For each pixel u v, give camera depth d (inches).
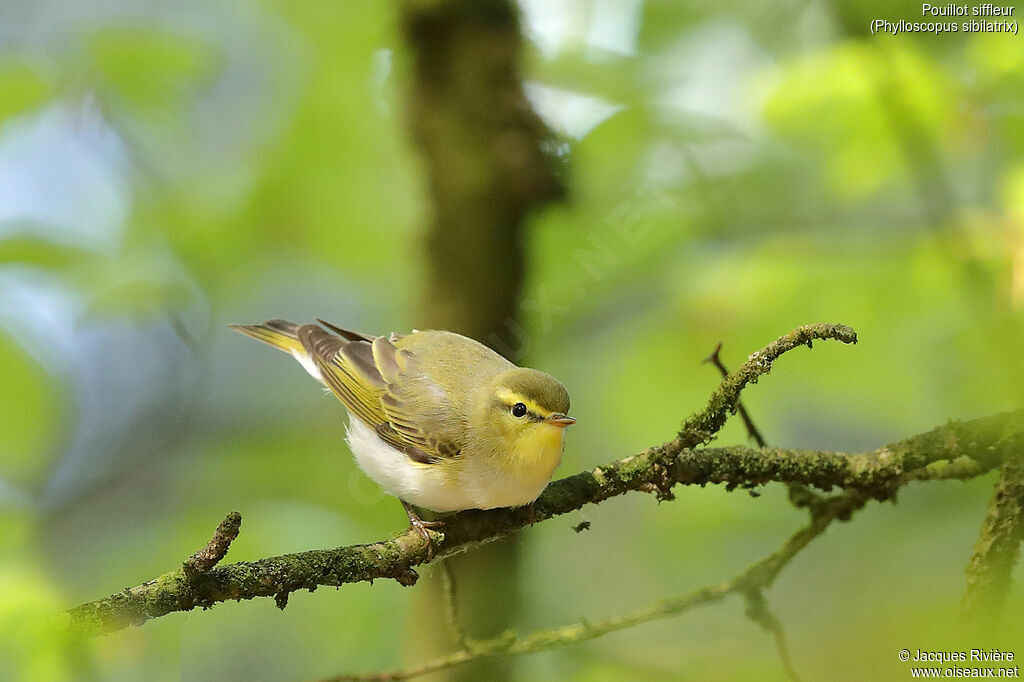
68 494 557.6
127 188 476.4
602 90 436.5
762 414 458.9
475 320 423.8
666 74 457.7
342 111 479.5
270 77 526.0
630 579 500.7
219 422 593.6
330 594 454.3
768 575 312.5
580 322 482.0
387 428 343.3
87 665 248.4
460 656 311.6
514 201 423.5
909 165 388.5
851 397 436.8
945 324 410.9
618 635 400.2
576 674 363.6
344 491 470.6
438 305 428.1
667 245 467.5
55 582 281.9
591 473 307.4
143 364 614.9
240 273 502.9
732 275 423.2
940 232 377.1
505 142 424.2
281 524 409.1
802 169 468.1
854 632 239.6
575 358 491.8
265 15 502.0
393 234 506.3
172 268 477.4
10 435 401.4
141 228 471.5
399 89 444.5
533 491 311.3
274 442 486.6
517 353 429.4
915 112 384.5
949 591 241.8
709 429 280.8
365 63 474.0
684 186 463.2
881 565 391.9
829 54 399.2
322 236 513.0
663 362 439.5
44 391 402.0
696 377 438.0
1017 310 350.9
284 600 247.0
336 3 468.8
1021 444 269.1
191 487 480.4
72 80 431.8
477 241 422.9
